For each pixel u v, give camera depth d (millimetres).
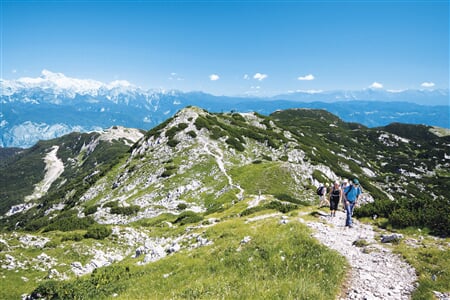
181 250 25797
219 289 13648
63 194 154250
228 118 147125
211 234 27016
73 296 18641
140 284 17797
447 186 176000
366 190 114000
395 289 12680
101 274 21703
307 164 115438
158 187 84062
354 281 13508
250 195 70000
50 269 30844
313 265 14797
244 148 116125
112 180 107688
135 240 41875
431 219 20781
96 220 71125
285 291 12109
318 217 25031
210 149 105938
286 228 20281
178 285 15797
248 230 23000
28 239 37750
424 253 15625
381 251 16641
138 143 131125
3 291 25766
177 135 116062
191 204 72750
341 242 18391
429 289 12375
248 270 15617
